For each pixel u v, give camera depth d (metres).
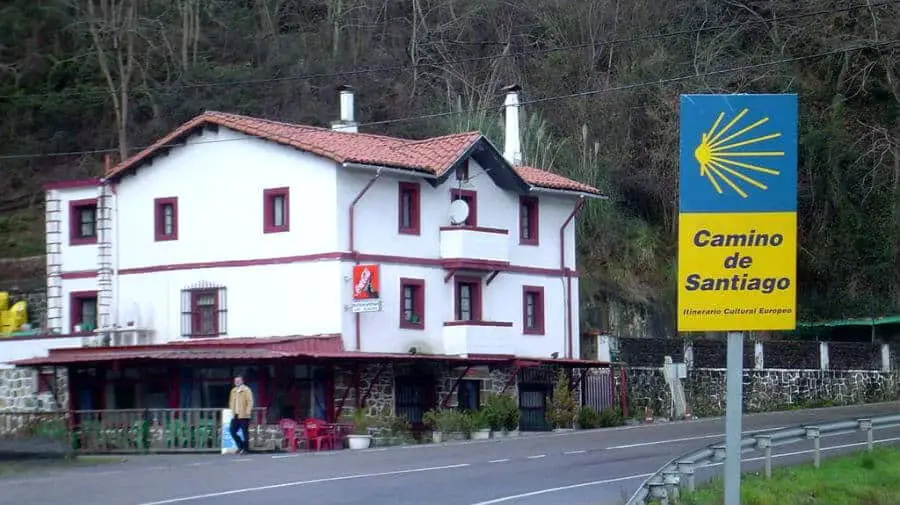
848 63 60.56
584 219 57.44
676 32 63.72
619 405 46.97
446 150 44.34
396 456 31.33
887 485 24.81
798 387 52.88
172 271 43.81
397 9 67.25
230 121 42.81
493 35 66.75
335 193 40.72
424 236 43.34
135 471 27.69
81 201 45.94
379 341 41.53
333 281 40.62
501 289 45.44
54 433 37.59
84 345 43.91
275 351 38.66
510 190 46.16
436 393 42.78
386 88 61.78
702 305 17.73
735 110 17.78
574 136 61.12
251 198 42.50
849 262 60.00
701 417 49.44
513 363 43.62
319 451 35.50
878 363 56.88
